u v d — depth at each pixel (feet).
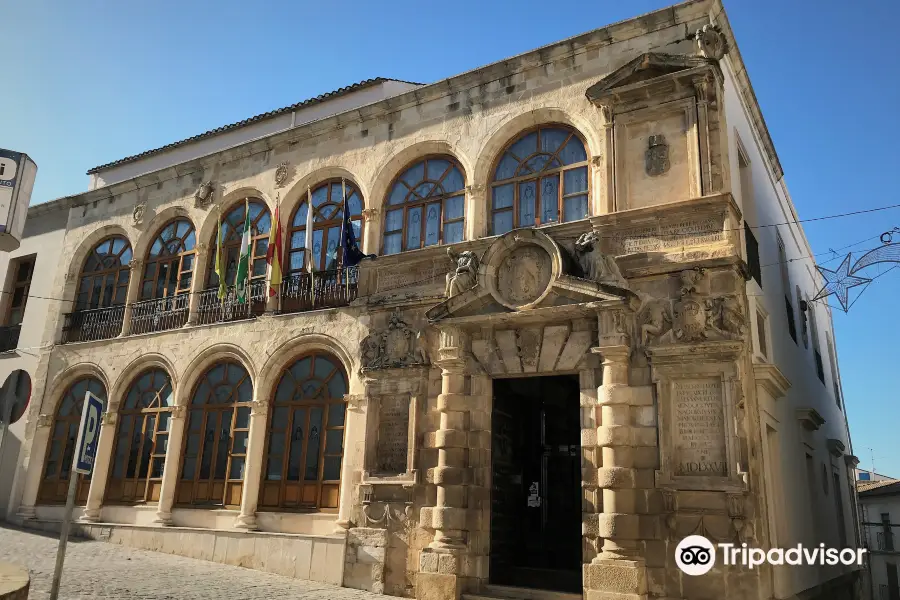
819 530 56.70
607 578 35.70
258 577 45.39
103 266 71.20
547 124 48.37
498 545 44.14
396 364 47.03
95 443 25.27
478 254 46.55
